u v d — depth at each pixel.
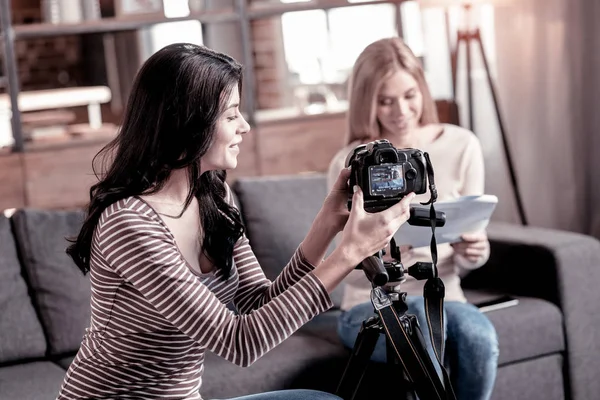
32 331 2.81
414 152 1.83
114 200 1.75
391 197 1.81
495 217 4.21
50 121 4.02
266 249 3.13
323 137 4.16
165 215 1.80
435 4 3.87
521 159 4.09
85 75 6.08
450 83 4.25
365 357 2.00
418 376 1.87
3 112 3.83
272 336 1.72
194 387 1.86
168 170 1.77
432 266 1.90
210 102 1.73
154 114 1.73
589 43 3.87
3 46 3.70
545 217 4.07
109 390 1.79
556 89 3.94
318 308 1.74
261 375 2.59
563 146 3.96
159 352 1.78
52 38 6.02
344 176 1.90
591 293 3.07
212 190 1.91
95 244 1.75
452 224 2.53
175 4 4.13
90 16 3.93
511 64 4.06
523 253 3.13
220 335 1.71
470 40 3.99
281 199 3.21
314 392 1.97
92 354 1.80
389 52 2.82
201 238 1.88
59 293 2.86
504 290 3.21
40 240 2.88
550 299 3.05
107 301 1.76
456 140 2.91
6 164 3.68
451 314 2.63
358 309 2.69
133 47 5.67
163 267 1.71
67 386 1.83
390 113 2.82
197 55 1.75
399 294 1.91
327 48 4.55
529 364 2.97
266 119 4.08
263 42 4.66
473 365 2.60
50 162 3.74
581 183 3.96
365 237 1.74
